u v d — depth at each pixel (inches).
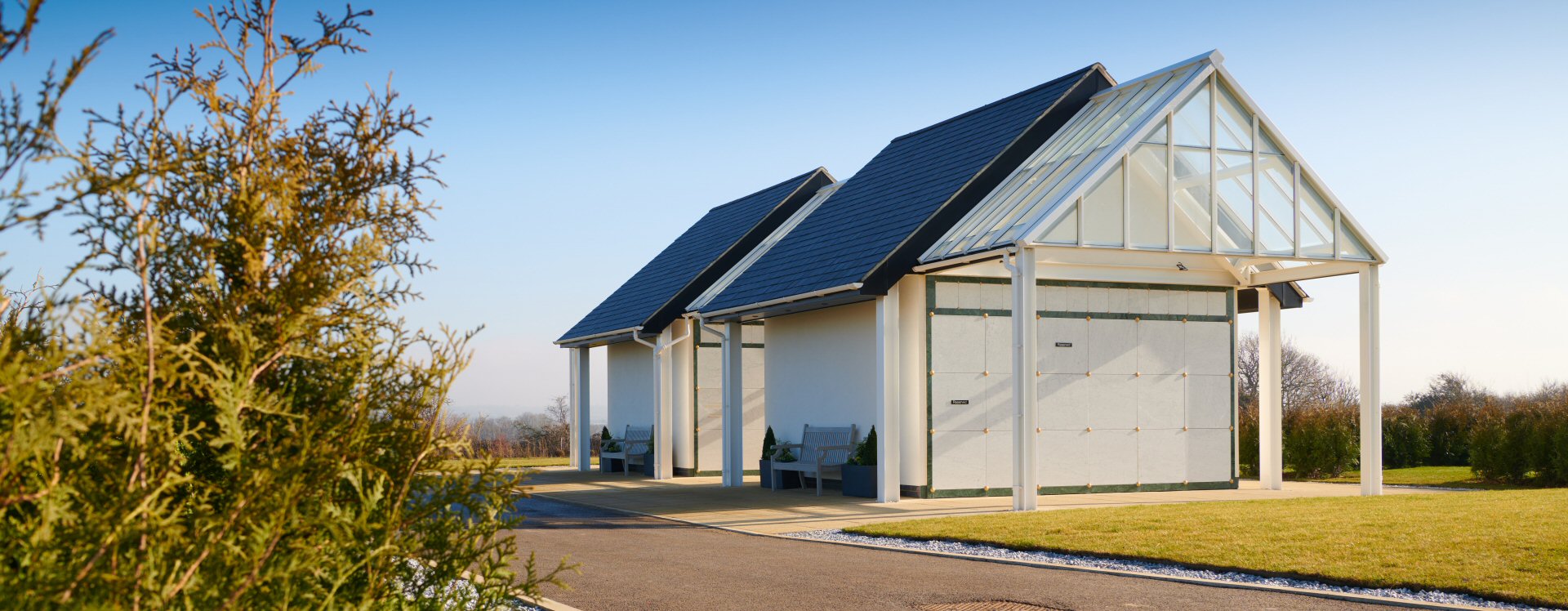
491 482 197.9
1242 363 2196.1
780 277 824.9
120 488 140.8
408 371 181.6
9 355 130.9
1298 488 827.4
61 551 138.2
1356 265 716.7
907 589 365.1
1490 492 694.5
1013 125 780.0
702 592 363.6
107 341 138.2
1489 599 326.3
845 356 785.6
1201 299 813.9
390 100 178.1
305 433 159.8
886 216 783.1
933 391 722.2
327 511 163.5
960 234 692.1
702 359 1003.3
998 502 684.1
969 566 414.6
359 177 173.8
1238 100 689.6
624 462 1079.0
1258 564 383.9
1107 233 638.5
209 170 166.4
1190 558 401.7
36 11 123.0
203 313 163.3
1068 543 447.2
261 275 168.7
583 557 450.6
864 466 729.0
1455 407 1113.4
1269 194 688.4
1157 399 792.3
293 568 153.9
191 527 152.6
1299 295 832.9
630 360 1119.0
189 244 162.7
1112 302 784.3
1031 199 666.2
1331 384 2245.3
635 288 1155.9
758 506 676.1
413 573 192.2
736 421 858.8
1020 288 615.8
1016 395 612.1
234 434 153.0
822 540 509.4
